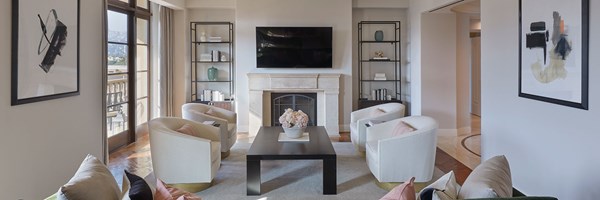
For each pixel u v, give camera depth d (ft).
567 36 9.05
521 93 11.21
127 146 18.45
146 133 21.20
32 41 8.82
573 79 8.89
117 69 17.81
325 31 22.12
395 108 16.84
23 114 8.69
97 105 12.11
